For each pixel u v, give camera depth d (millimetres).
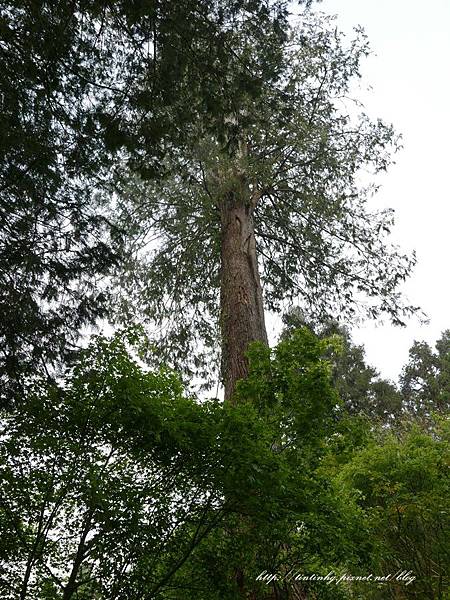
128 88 8117
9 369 6469
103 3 6930
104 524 4324
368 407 25484
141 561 4504
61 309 7746
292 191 13203
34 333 7121
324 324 14602
